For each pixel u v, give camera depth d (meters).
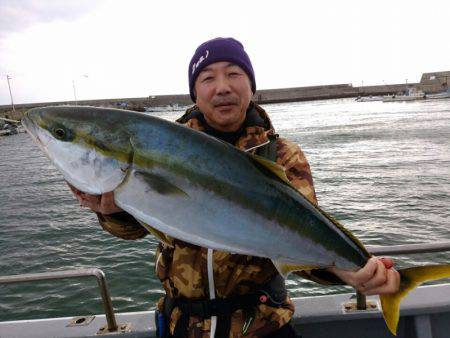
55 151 0.91
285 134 18.69
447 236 4.62
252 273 0.99
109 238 5.19
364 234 4.82
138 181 0.87
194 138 0.89
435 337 1.39
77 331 1.39
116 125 0.89
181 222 0.88
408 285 0.90
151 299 3.39
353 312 1.36
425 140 13.90
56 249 4.92
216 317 0.99
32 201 7.94
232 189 0.88
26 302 3.46
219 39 1.06
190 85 1.14
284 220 0.90
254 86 1.14
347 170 9.24
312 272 0.97
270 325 0.99
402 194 6.70
